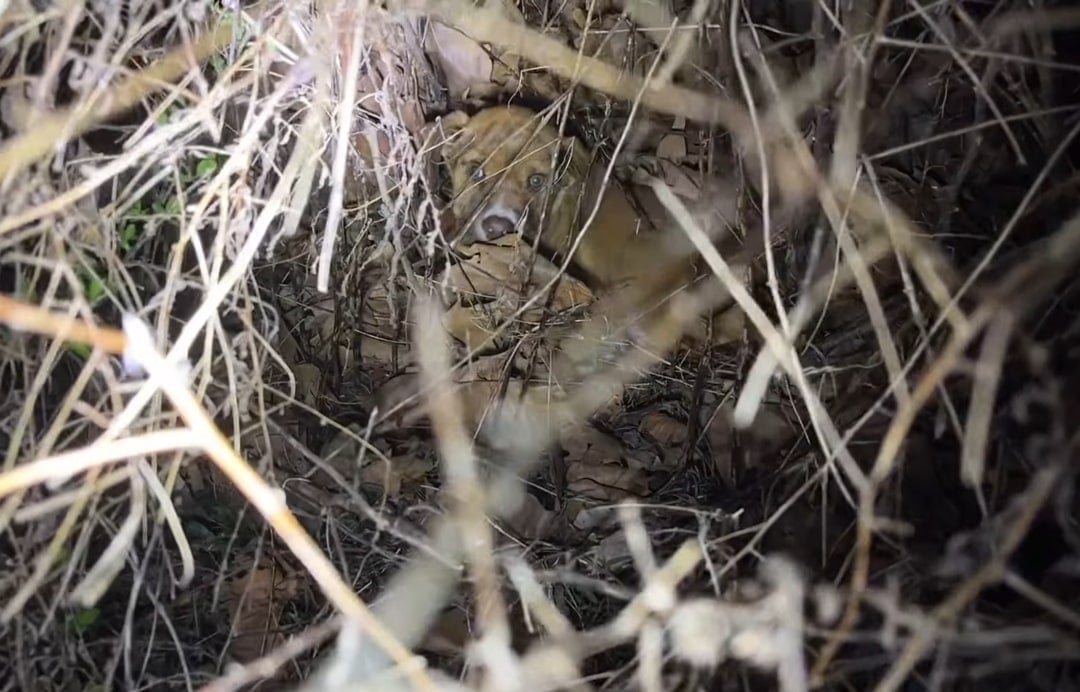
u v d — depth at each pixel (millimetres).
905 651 409
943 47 486
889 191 589
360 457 579
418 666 407
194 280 531
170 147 510
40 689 508
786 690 409
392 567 611
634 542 490
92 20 477
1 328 473
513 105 866
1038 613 431
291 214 533
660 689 437
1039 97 517
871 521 423
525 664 443
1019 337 440
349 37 552
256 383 537
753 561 533
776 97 494
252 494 393
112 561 460
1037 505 403
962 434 445
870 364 567
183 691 549
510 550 606
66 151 493
